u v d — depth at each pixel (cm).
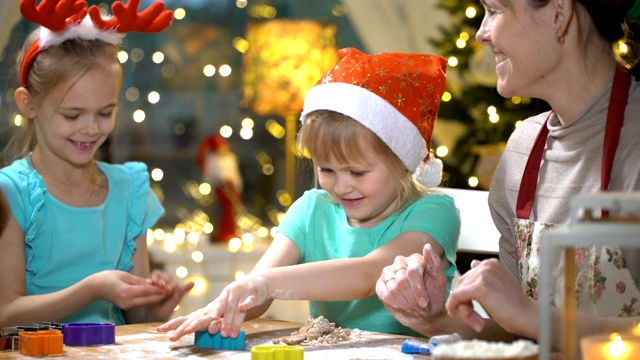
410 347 132
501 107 317
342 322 181
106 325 145
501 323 121
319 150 168
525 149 164
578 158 150
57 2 193
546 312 88
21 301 189
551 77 147
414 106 171
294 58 393
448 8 332
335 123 166
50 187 205
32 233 199
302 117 176
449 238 174
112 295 183
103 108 197
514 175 163
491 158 317
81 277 205
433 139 362
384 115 166
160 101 485
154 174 364
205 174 412
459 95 328
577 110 149
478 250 196
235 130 492
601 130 147
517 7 142
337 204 190
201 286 386
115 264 210
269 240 419
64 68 191
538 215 157
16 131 218
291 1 490
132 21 202
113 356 133
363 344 142
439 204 178
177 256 381
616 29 145
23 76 203
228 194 408
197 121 490
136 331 158
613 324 110
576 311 109
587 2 143
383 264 165
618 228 84
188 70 489
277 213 478
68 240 204
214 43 491
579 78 147
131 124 479
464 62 325
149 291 183
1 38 336
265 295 152
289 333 153
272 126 482
